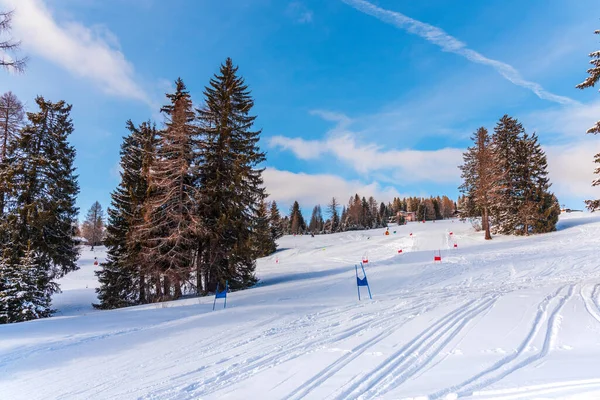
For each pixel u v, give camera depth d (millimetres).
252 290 18156
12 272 16188
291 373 5336
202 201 19438
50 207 20609
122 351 7371
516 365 4910
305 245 55500
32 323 11062
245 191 21281
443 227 57750
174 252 19000
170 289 21406
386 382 4656
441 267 20875
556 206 36125
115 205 22828
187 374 5676
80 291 30047
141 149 22625
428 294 12602
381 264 25922
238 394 4672
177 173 19375
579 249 23922
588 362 4723
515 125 38094
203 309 12766
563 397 3619
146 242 19703
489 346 5945
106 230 22984
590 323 7031
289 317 10086
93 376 5836
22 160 20562
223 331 8758
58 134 22297
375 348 6324
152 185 19969
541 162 36875
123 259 21188
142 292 21734
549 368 4645
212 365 6074
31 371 6219
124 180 23328
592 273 15648
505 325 7297
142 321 10789
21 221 19641
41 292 16688
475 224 45562
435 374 4797
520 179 37031
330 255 40656
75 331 9555
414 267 21625
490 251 27328
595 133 11930
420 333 7152
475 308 9297
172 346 7559
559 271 16938
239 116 21875
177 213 19109
